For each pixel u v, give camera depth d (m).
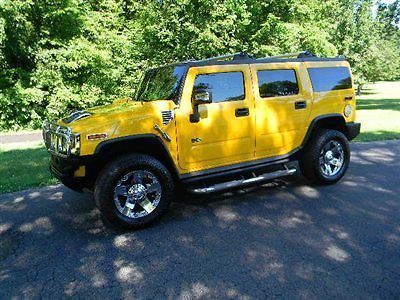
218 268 3.24
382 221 4.14
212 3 12.70
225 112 4.59
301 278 3.03
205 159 4.59
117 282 3.09
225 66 4.61
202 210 4.68
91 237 4.01
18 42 15.36
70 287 3.05
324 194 5.13
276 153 5.18
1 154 9.11
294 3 13.83
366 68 23.52
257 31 13.82
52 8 15.29
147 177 4.18
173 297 2.84
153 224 4.27
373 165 6.64
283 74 5.12
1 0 13.63
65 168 3.97
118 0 18.50
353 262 3.26
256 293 2.84
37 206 5.04
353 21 21.28
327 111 5.53
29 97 15.32
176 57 13.99
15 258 3.58
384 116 14.20
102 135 3.92
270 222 4.22
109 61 16.17
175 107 4.29
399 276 3.02
